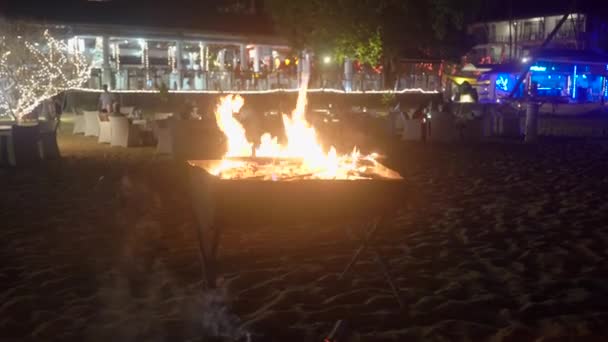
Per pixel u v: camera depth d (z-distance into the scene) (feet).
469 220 23.07
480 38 198.08
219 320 13.20
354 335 12.27
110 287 15.38
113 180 32.45
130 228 21.77
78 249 19.03
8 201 26.71
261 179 13.50
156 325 12.90
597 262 17.44
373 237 14.90
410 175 34.60
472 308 13.83
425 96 111.55
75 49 86.48
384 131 56.90
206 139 37.65
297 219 13.62
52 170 36.37
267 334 12.37
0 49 71.05
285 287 15.31
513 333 12.28
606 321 12.91
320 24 87.30
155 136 51.47
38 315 13.50
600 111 99.76
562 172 35.65
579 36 160.66
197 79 96.68
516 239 20.12
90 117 59.62
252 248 19.02
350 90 108.88
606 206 25.36
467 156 43.73
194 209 15.26
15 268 16.99
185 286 15.44
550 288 15.17
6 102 72.23
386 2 83.15
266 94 95.86
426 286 15.48
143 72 93.66
